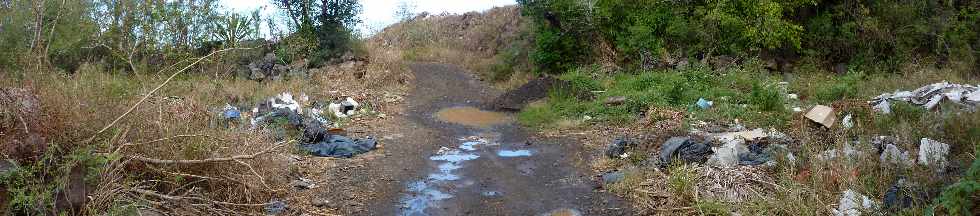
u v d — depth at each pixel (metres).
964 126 5.99
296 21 15.68
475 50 21.75
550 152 7.70
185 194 4.71
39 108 4.51
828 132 7.23
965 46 13.27
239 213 4.96
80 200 4.23
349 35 16.22
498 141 8.52
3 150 4.12
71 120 4.58
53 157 4.28
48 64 6.21
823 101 10.16
